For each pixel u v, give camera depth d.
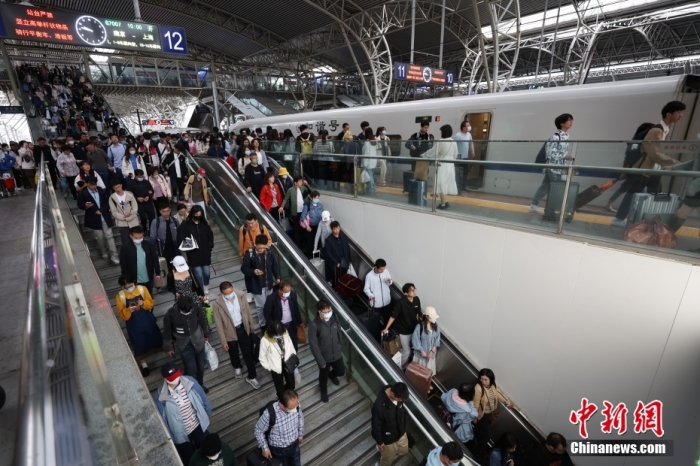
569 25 22.50
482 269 6.04
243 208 7.20
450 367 6.71
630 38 27.33
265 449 3.50
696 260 4.02
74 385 1.78
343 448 4.66
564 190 4.96
